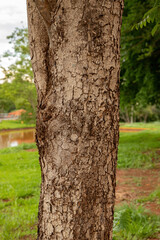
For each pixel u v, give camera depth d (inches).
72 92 61.1
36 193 217.5
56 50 62.2
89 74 60.4
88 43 59.6
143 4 254.2
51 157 64.2
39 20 66.4
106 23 60.5
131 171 298.4
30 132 1392.7
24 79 665.6
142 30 311.7
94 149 62.0
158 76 401.1
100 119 62.0
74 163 61.7
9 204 193.0
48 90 65.3
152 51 337.7
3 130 1477.6
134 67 393.4
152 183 238.7
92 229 62.6
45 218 66.1
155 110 1921.8
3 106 2677.2
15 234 133.2
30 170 325.1
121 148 462.9
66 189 62.3
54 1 60.2
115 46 63.4
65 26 60.1
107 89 62.3
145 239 119.9
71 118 61.5
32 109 711.7
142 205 175.8
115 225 131.5
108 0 60.4
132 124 1759.4
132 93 469.4
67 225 62.5
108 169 64.4
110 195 65.5
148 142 532.7
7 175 300.2
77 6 59.0
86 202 61.9
